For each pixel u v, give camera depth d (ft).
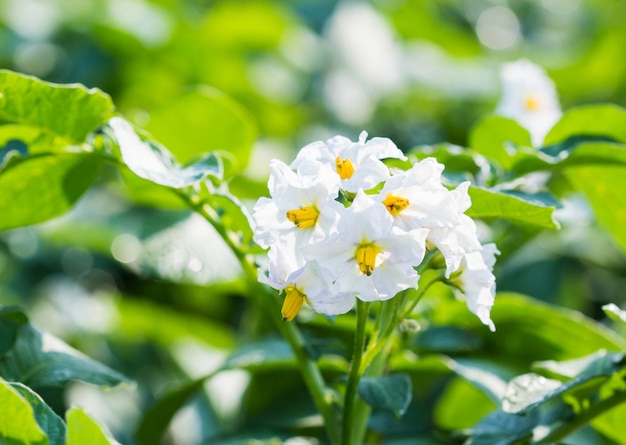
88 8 3.66
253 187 2.49
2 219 1.89
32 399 1.60
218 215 1.85
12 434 1.56
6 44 3.54
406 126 3.84
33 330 1.86
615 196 1.94
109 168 3.09
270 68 3.79
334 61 3.93
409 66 4.05
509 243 2.11
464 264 1.63
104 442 1.55
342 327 1.99
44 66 3.54
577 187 1.97
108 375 1.84
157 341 2.78
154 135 2.06
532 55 4.57
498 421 1.86
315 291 1.55
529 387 1.74
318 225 1.56
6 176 1.84
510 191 1.83
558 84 4.15
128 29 3.57
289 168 1.57
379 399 1.67
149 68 3.61
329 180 1.56
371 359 1.67
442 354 2.11
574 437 2.02
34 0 3.67
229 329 2.98
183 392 1.99
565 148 1.94
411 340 2.04
